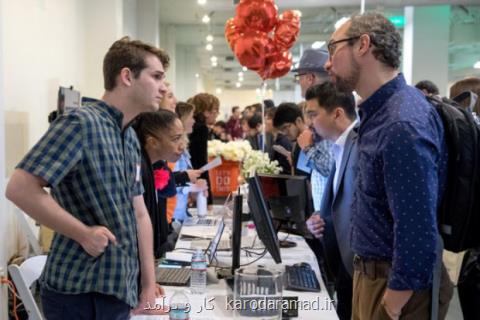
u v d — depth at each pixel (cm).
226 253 230
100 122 129
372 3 818
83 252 128
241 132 959
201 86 1975
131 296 135
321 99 213
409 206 119
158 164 232
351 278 216
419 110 127
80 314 129
